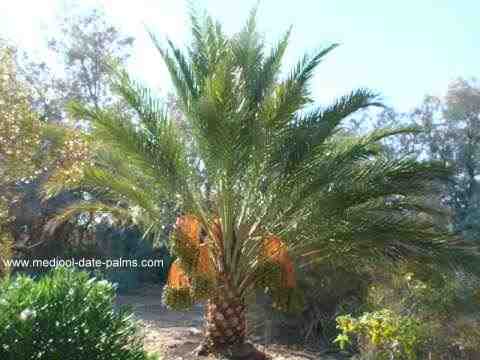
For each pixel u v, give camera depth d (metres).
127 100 10.53
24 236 21.19
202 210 11.34
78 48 28.89
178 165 10.50
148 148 10.39
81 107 10.51
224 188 10.83
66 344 5.32
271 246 11.05
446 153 35.09
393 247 10.75
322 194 10.24
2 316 5.29
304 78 10.55
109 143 10.59
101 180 11.03
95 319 5.64
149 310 19.45
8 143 9.20
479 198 29.77
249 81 10.98
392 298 11.01
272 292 11.39
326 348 13.45
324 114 10.58
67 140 10.60
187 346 12.23
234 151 10.12
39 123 9.84
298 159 10.23
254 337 14.36
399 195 10.52
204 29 11.62
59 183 10.88
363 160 10.62
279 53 11.30
